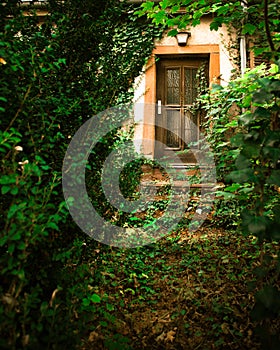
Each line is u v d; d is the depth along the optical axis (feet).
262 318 6.73
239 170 6.89
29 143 7.42
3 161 6.46
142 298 11.05
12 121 7.13
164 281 12.45
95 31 11.07
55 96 9.05
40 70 7.92
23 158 7.09
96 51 11.59
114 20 12.38
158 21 13.71
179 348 8.63
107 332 8.79
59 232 8.16
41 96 8.50
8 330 5.69
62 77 9.99
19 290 5.86
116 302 10.57
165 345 8.74
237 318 9.55
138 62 14.32
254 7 11.50
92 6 11.10
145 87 23.49
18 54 7.72
